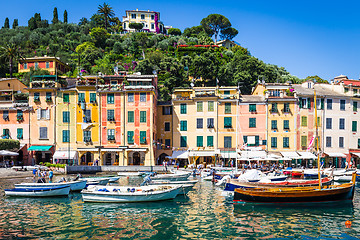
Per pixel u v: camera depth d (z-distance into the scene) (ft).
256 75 331.36
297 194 104.88
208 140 213.05
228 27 522.47
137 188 112.57
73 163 199.31
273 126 210.18
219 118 213.46
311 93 215.51
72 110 208.03
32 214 92.17
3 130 211.41
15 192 117.39
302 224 84.48
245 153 204.85
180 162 215.31
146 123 203.31
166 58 342.03
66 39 440.86
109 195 105.60
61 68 320.50
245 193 105.91
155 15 552.00
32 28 491.31
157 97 239.09
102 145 204.74
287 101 209.87
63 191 117.91
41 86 212.23
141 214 93.04
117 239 71.92
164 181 129.90
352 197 109.29
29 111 210.18
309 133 211.82
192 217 90.27
